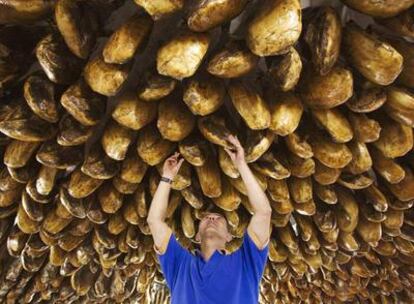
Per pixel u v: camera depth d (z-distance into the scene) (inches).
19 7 42.0
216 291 50.4
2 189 55.6
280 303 109.5
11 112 48.8
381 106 48.5
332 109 47.7
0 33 46.5
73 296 88.0
